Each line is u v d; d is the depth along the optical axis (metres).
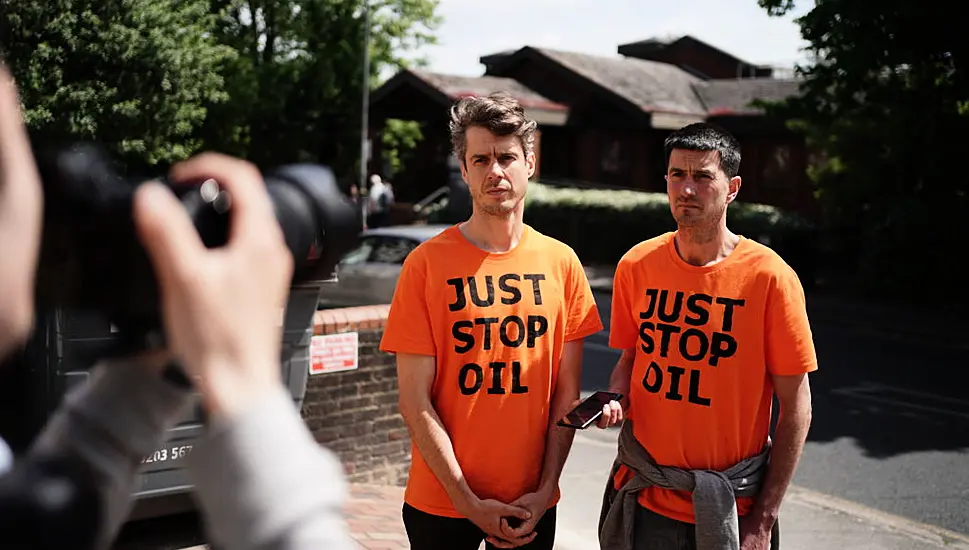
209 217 0.65
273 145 28.92
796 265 16.86
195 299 0.60
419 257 2.87
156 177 0.68
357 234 0.83
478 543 2.94
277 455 0.60
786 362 2.83
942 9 13.40
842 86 15.19
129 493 0.70
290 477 0.60
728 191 2.91
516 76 28.50
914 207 15.56
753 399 2.87
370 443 5.38
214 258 0.62
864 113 15.49
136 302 0.63
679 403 2.88
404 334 2.81
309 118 29.44
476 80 27.48
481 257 2.86
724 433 2.86
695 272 2.92
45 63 14.44
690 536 2.88
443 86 26.02
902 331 13.35
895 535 5.43
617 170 27.28
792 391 2.85
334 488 0.62
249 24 28.67
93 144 0.71
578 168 27.89
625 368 3.16
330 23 29.53
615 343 3.16
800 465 6.75
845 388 9.34
